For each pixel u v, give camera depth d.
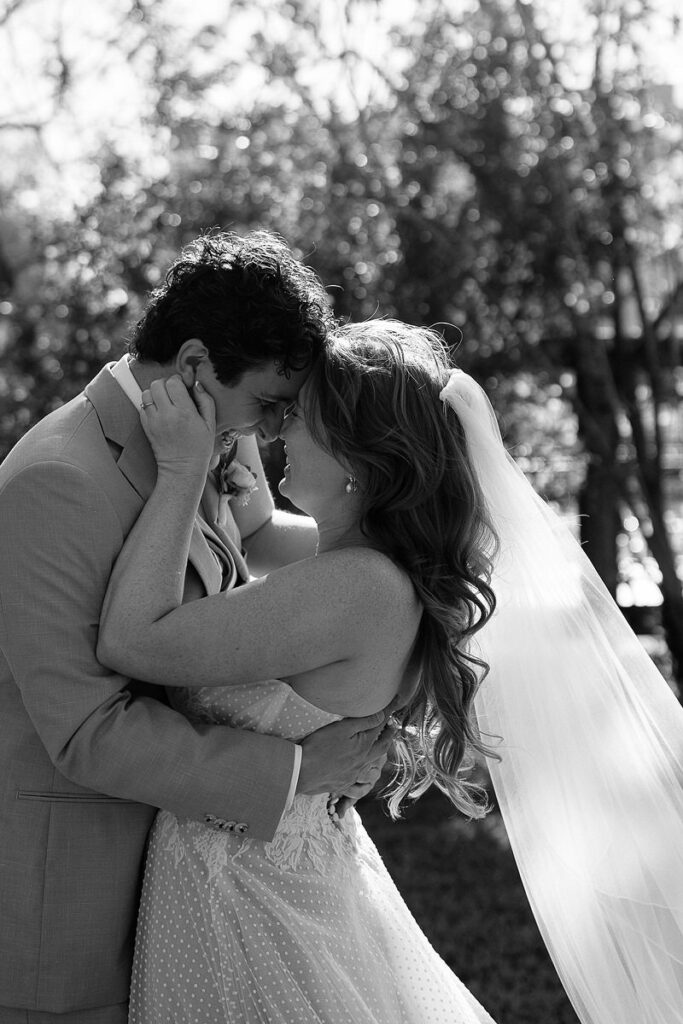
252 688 2.10
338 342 2.16
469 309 6.34
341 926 2.12
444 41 6.35
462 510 2.16
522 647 2.28
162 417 2.06
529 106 6.30
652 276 7.20
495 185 6.23
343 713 2.13
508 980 3.98
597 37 6.30
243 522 2.59
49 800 2.07
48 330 6.76
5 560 1.99
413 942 2.24
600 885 2.25
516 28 6.30
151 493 2.11
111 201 6.56
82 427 2.10
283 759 2.04
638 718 2.28
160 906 2.09
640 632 7.47
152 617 1.99
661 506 6.85
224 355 2.07
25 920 2.06
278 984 2.02
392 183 6.32
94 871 2.08
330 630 2.03
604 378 6.70
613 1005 2.25
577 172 6.32
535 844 2.28
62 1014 2.09
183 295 2.10
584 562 2.32
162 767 1.98
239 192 6.43
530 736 2.27
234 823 2.04
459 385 2.18
